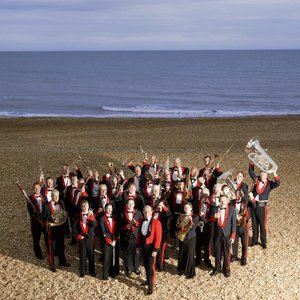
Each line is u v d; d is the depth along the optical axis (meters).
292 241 13.76
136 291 10.98
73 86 86.44
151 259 10.80
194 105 57.84
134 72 130.00
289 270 12.05
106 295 10.80
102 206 12.31
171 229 13.59
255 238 13.39
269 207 16.70
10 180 20.11
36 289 11.02
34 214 12.14
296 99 63.75
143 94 71.88
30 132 33.53
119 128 35.53
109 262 11.42
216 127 35.78
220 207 11.54
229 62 194.25
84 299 10.62
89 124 38.03
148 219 11.07
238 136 31.80
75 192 13.15
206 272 11.92
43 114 48.62
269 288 11.23
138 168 14.53
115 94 72.19
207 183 14.55
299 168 22.56
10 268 11.97
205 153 25.58
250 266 12.23
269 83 90.31
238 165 22.86
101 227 11.32
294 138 30.98
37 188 12.38
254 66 159.25
